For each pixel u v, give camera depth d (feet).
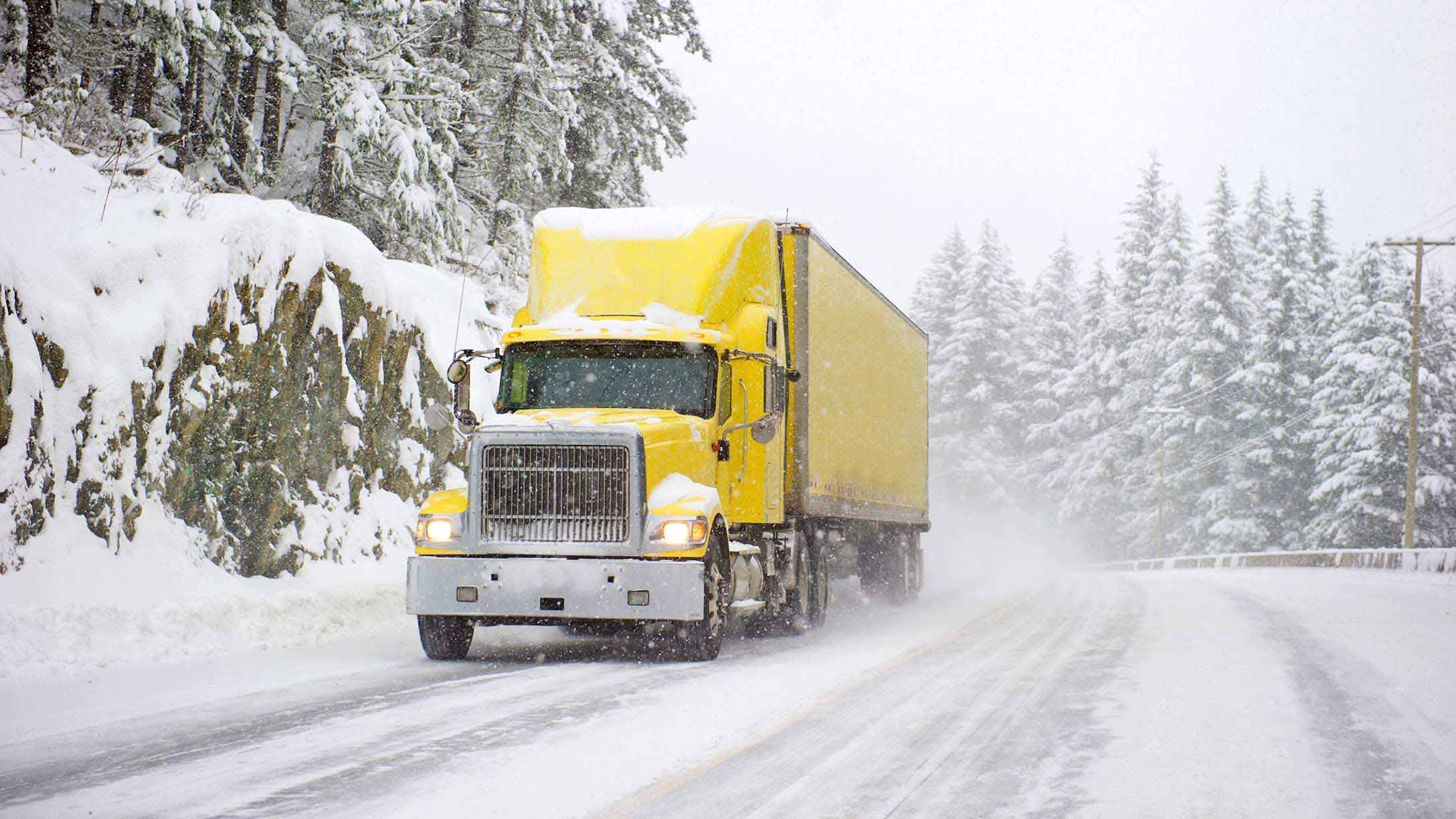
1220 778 23.00
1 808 19.95
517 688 34.17
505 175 104.06
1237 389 226.17
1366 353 205.05
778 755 24.73
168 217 51.70
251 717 28.76
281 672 36.81
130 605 40.68
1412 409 141.08
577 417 43.42
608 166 115.85
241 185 82.84
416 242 84.79
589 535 40.32
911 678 36.73
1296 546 215.72
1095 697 32.91
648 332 45.34
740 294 48.67
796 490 53.21
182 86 83.20
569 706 30.86
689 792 21.50
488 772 22.88
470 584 39.96
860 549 71.77
